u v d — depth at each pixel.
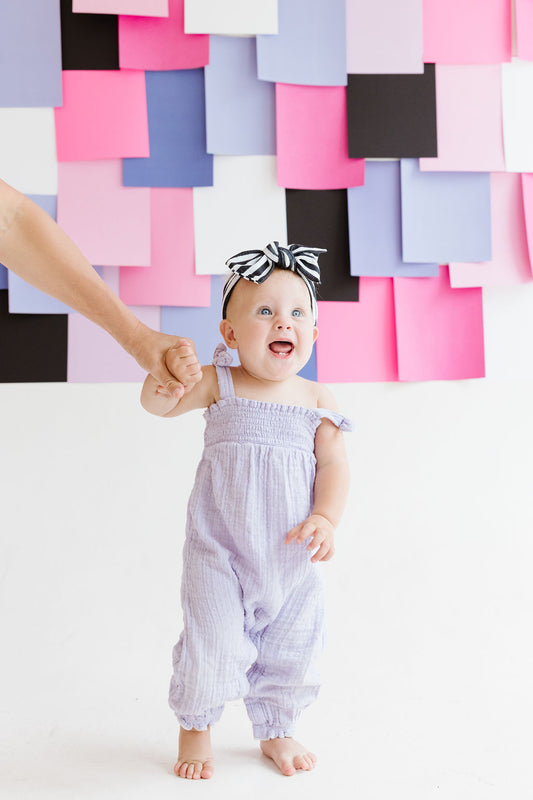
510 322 2.10
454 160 2.05
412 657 1.67
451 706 1.46
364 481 2.05
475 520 2.08
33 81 1.94
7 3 1.93
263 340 1.30
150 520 1.99
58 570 1.95
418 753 1.29
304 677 1.29
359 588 1.97
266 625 1.31
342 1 2.00
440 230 2.06
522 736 1.35
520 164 2.06
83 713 1.44
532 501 2.10
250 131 1.99
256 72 1.99
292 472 1.28
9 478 1.96
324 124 2.01
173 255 1.99
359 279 2.04
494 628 1.81
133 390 1.99
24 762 1.26
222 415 1.30
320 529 1.22
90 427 1.98
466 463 2.08
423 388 2.07
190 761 1.24
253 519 1.25
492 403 2.10
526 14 2.05
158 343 1.15
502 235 2.08
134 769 1.25
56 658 1.66
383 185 2.04
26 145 1.95
